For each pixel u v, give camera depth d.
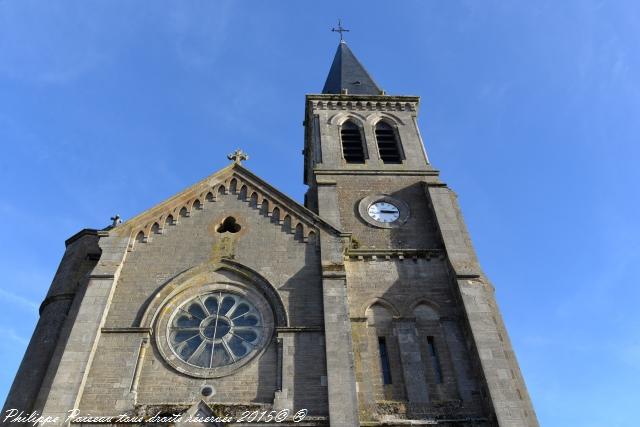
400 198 31.25
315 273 24.50
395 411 21.34
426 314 24.86
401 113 38.53
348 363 20.86
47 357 22.84
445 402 21.72
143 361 21.47
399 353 23.42
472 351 22.89
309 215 26.83
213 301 23.81
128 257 25.03
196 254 25.23
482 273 26.25
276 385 20.69
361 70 45.88
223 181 28.61
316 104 38.78
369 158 34.41
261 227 26.50
